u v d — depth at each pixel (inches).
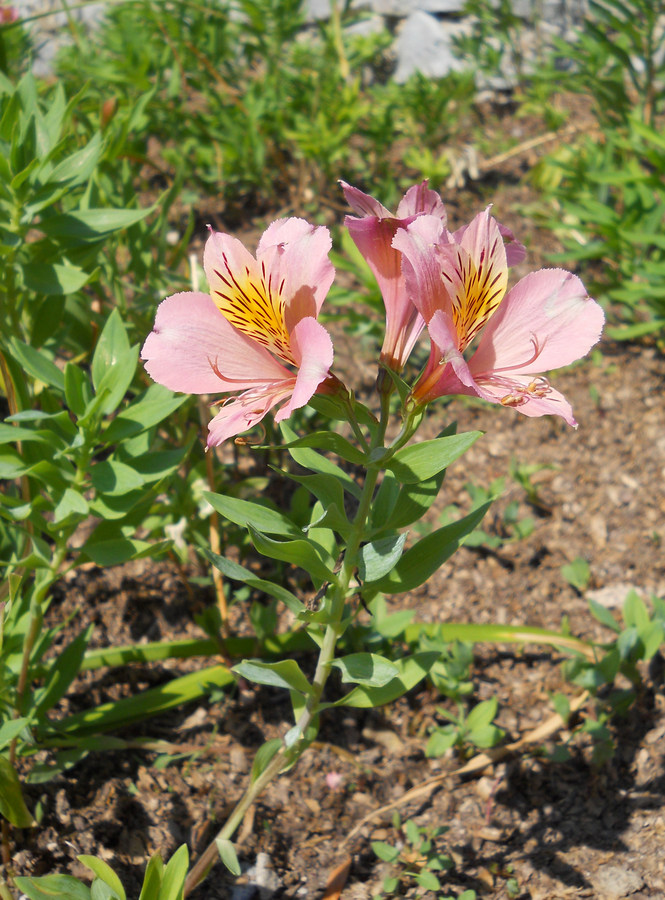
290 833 25.5
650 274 36.8
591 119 56.9
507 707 27.7
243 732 27.0
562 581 31.2
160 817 25.4
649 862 24.4
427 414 37.3
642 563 31.6
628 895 24.0
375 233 19.4
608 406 37.6
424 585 31.0
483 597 30.6
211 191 48.3
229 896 24.5
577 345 19.5
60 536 23.2
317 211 47.7
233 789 26.0
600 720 26.6
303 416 33.6
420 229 18.9
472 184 51.3
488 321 19.8
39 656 24.9
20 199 24.0
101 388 22.5
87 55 49.4
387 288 19.9
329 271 19.3
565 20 61.7
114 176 35.4
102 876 21.2
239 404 19.4
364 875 24.9
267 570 30.7
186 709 27.3
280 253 19.3
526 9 61.3
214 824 25.5
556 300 19.6
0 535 26.3
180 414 27.3
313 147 45.0
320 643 22.9
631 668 26.8
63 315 27.8
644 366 39.5
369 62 59.9
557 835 25.4
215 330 19.7
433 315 18.8
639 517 33.1
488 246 19.3
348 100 47.5
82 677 27.5
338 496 20.9
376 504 22.4
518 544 32.4
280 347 19.8
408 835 25.1
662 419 36.8
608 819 25.5
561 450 35.8
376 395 37.6
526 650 29.1
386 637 27.0
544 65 54.4
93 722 25.8
